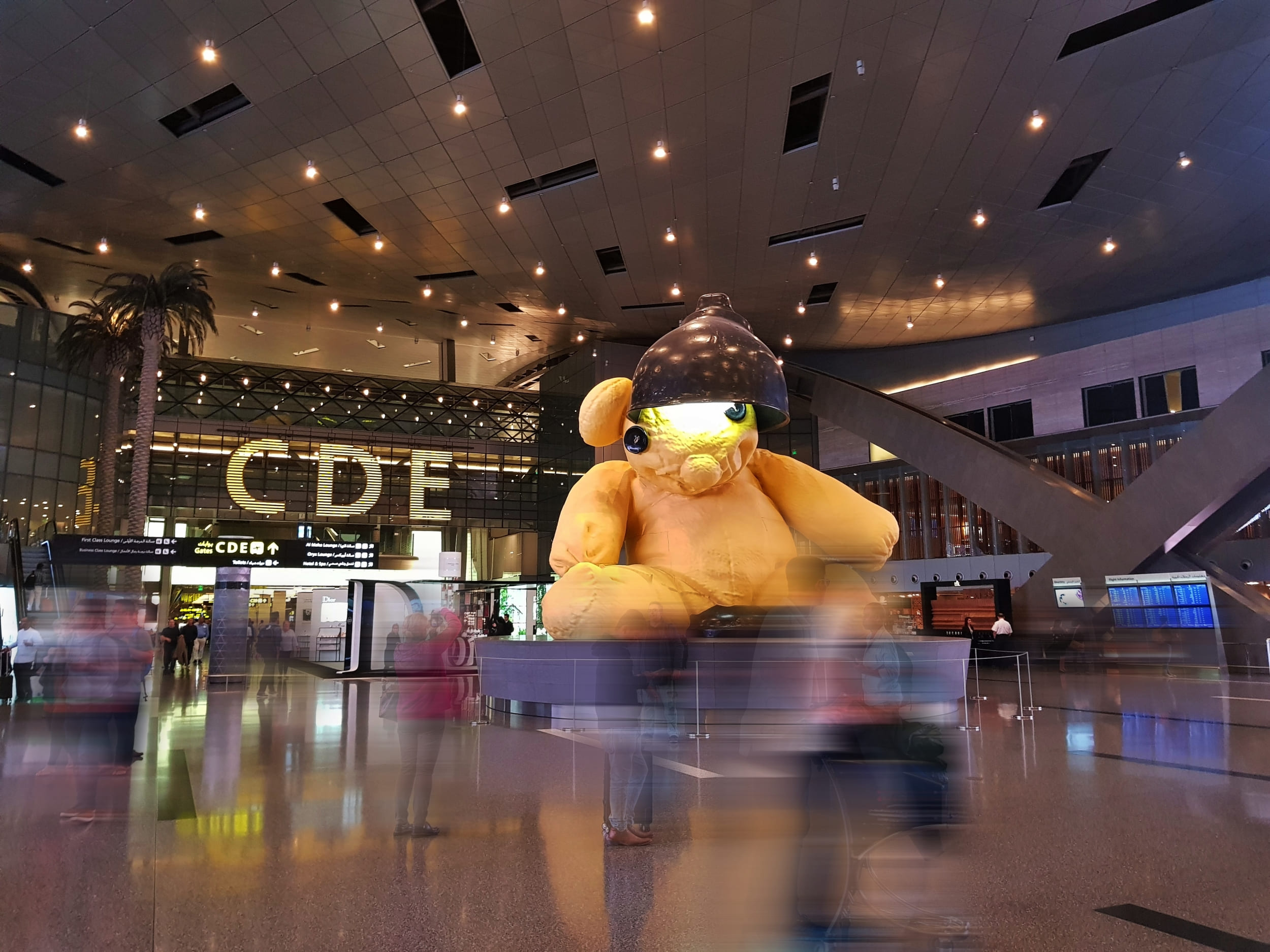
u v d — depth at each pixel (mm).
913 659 3178
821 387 30984
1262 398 16500
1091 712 10602
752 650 6910
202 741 8227
